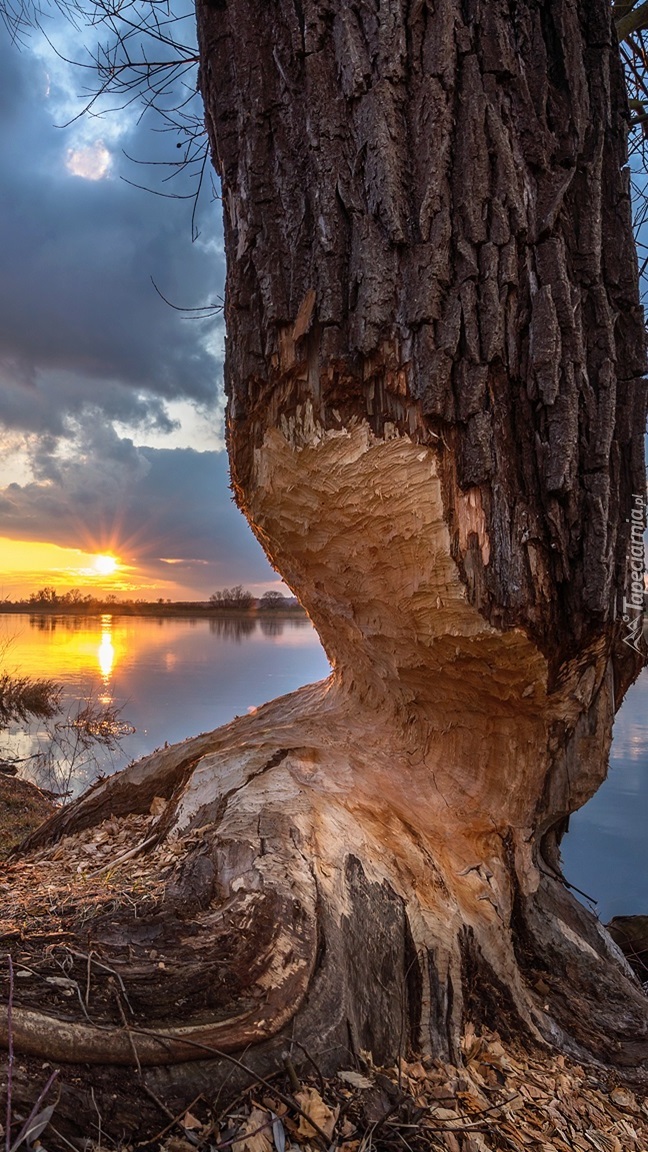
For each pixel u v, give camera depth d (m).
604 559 2.56
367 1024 2.06
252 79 2.63
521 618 2.52
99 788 4.09
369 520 2.71
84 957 1.78
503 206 2.49
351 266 2.49
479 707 3.00
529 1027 2.56
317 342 2.56
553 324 2.49
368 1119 1.67
